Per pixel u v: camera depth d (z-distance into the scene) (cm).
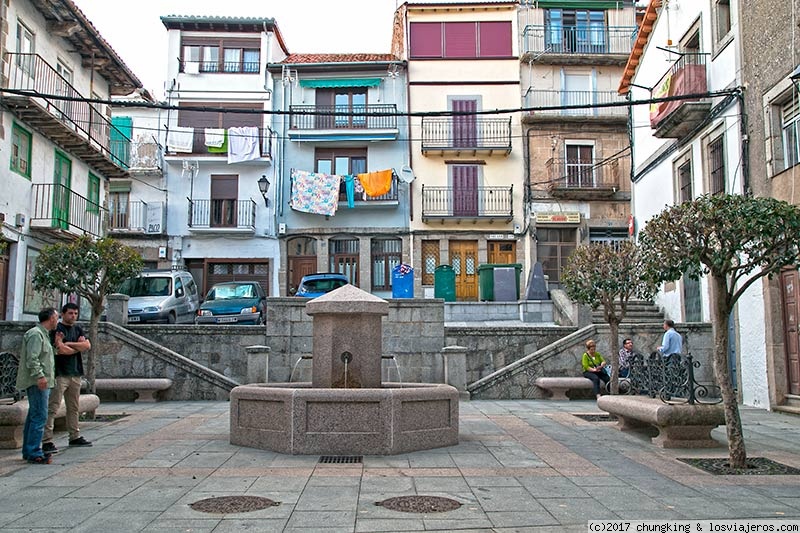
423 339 1664
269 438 862
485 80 3141
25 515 564
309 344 1662
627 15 3186
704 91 1678
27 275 2034
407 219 3097
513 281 2591
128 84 2659
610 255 1199
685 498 629
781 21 1350
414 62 3153
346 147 3158
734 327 1541
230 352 1677
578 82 3161
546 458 822
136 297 2088
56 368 865
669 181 1972
